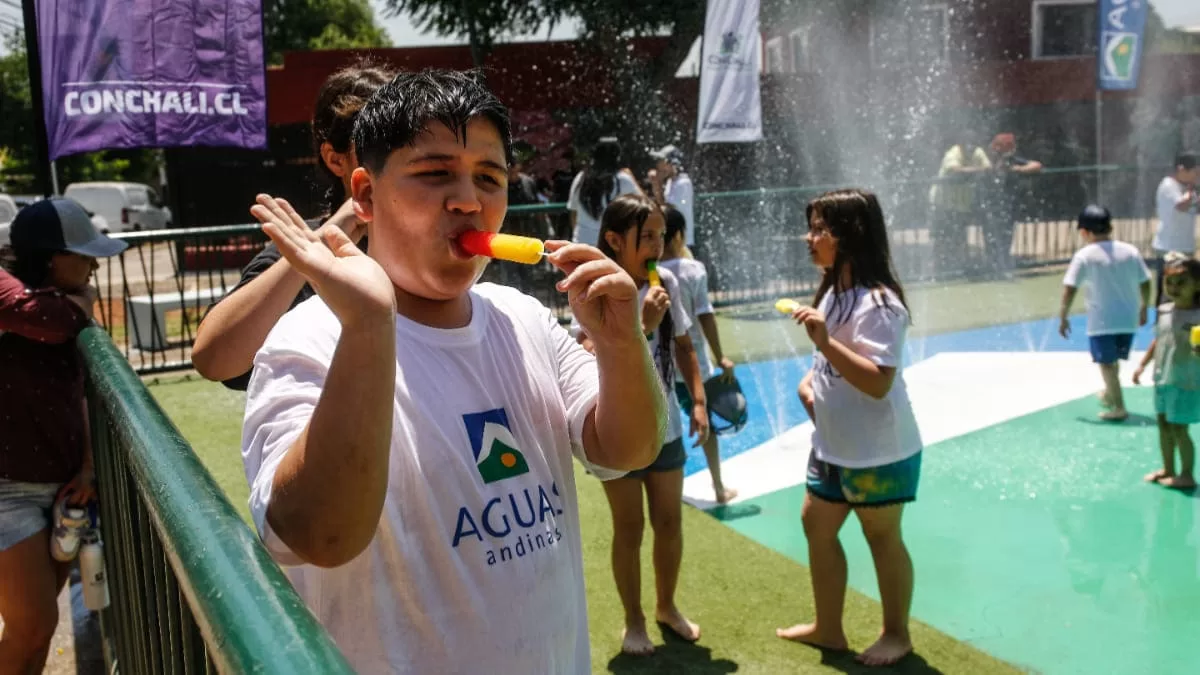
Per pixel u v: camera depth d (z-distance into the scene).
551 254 1.42
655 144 18.05
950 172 13.81
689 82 18.58
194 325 10.45
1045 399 7.44
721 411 5.06
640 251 3.62
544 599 1.37
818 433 3.52
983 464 5.98
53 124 5.49
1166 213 10.33
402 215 1.33
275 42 38.81
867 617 3.92
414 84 1.35
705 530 4.88
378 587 1.27
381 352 1.14
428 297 1.40
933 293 12.55
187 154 17.11
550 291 10.02
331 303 1.14
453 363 1.39
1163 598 4.09
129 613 2.32
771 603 4.04
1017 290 12.60
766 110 18.31
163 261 19.42
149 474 1.56
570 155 17.80
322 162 2.29
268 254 2.18
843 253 3.36
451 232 1.33
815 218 3.42
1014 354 8.99
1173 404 5.36
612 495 3.60
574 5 18.36
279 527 1.14
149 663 2.01
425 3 19.23
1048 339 9.77
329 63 17.38
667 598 3.77
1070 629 3.84
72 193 25.30
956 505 5.29
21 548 2.97
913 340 9.83
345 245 1.21
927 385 7.95
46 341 2.99
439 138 1.31
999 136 14.34
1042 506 5.25
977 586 4.27
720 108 9.98
